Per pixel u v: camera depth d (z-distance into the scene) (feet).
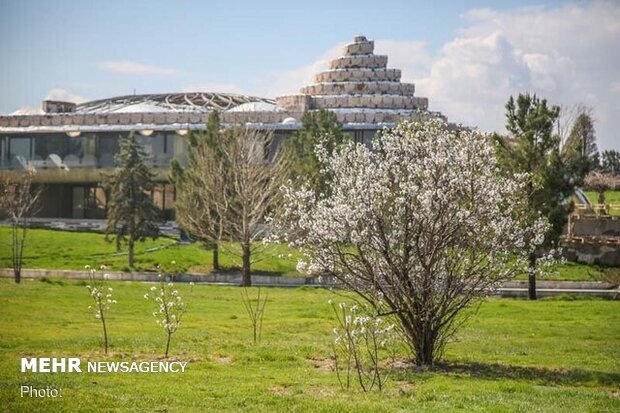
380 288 93.66
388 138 99.55
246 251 214.90
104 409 68.08
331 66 386.11
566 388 83.97
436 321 96.17
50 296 162.91
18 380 80.53
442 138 96.78
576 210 289.12
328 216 93.91
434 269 94.63
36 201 351.25
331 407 69.21
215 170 240.73
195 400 72.23
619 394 83.25
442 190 91.91
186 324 132.26
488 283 95.76
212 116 267.80
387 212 93.76
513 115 199.62
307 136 260.01
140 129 344.49
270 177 242.37
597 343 119.75
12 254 256.32
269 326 130.82
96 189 359.66
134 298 165.89
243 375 86.07
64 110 383.65
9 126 359.25
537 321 145.18
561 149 206.28
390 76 373.20
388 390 79.92
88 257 259.39
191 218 238.89
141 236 256.52
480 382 84.94
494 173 99.71
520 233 96.99
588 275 236.84
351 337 85.20
